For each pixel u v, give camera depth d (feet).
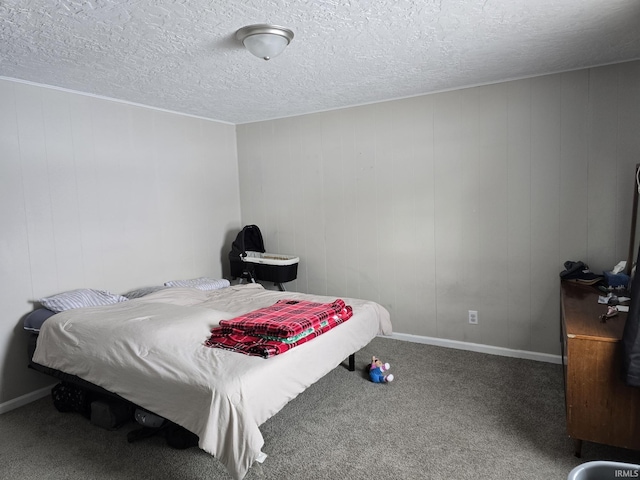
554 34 7.47
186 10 6.08
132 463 6.86
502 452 6.84
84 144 10.36
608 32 7.42
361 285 13.04
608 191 9.55
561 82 9.77
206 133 13.80
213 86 10.16
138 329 7.35
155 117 12.14
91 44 7.29
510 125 10.44
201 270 13.73
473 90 10.80
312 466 6.63
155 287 11.43
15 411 8.91
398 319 12.53
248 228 14.01
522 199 10.49
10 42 7.11
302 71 9.20
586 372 6.23
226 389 5.70
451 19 6.70
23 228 9.21
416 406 8.46
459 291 11.53
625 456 6.60
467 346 11.53
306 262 13.97
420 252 11.98
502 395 8.80
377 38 7.41
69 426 8.20
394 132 12.01
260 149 14.49
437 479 6.23
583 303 7.68
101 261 10.79
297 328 7.14
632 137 9.23
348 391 9.21
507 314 10.94
